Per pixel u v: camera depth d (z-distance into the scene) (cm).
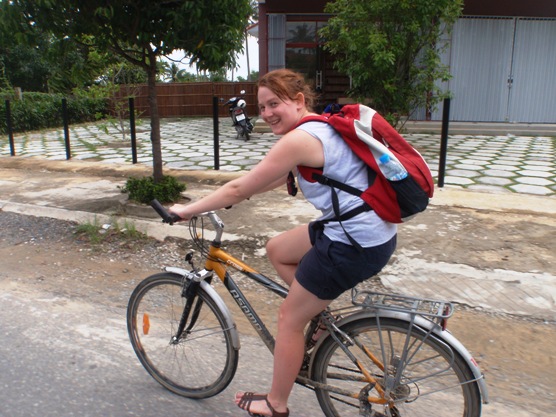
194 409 281
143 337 304
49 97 1872
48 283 450
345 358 261
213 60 557
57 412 275
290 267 256
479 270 442
